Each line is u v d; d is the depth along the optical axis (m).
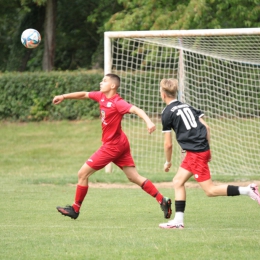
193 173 25.25
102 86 28.11
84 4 112.81
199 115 25.69
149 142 66.25
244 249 20.44
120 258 19.23
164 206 27.47
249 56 49.50
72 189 41.03
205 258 19.14
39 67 115.62
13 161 63.31
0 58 123.06
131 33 48.16
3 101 83.81
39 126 81.12
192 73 58.53
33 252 20.28
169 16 69.75
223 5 68.31
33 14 106.12
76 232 24.34
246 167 53.72
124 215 30.06
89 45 120.44
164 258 19.19
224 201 35.47
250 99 65.12
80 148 70.19
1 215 29.95
